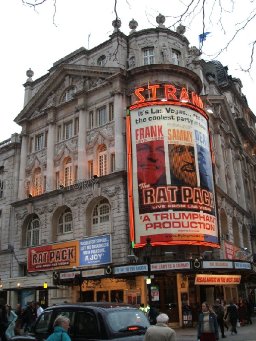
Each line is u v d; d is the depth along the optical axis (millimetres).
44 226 38000
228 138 47156
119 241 31859
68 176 38531
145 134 32125
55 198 37781
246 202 51875
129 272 27406
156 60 36938
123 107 35812
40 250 37062
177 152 31531
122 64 37625
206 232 30828
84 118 38219
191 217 30297
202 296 31969
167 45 37688
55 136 40750
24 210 40438
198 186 31562
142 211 30547
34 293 33312
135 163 31953
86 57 41531
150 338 7500
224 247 35188
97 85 38219
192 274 28953
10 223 42438
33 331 10094
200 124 33750
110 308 9242
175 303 29188
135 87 35969
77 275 25250
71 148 38750
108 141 35906
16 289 32125
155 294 29328
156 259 30031
